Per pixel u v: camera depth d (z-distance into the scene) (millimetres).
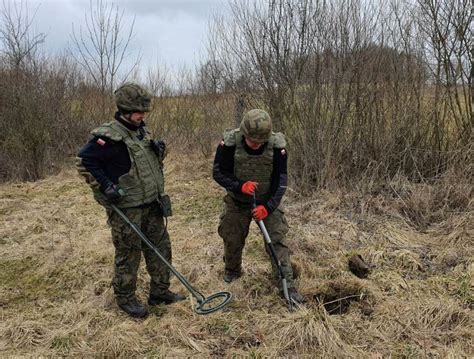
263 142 3096
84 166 2906
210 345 3051
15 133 7793
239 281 3805
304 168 5805
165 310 3445
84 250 4473
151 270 3402
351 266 4012
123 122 3018
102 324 3279
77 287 3885
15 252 4582
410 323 3178
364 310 3375
